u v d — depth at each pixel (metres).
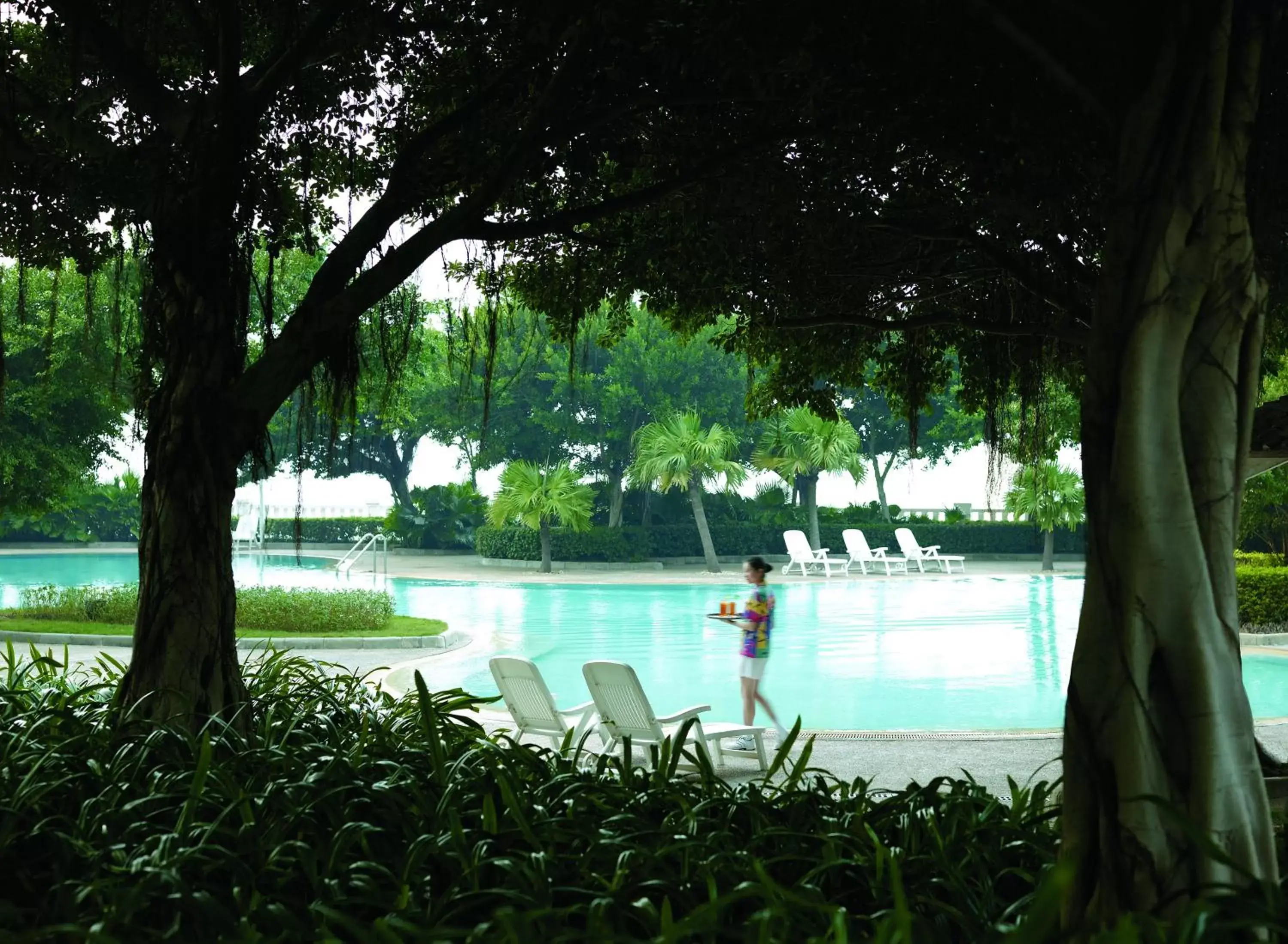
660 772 4.37
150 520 5.89
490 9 6.29
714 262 7.41
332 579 34.22
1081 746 2.88
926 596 28.12
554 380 41.66
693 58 5.34
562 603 26.92
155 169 6.29
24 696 6.21
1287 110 4.91
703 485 38.44
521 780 4.35
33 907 3.27
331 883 3.08
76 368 18.91
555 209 7.77
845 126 5.50
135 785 4.20
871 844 3.46
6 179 7.05
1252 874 2.66
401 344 7.30
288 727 5.54
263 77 6.20
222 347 6.03
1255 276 2.96
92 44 6.46
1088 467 2.99
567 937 2.51
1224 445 2.92
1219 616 2.85
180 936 2.89
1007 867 3.44
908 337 9.14
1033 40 3.51
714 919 2.61
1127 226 3.02
